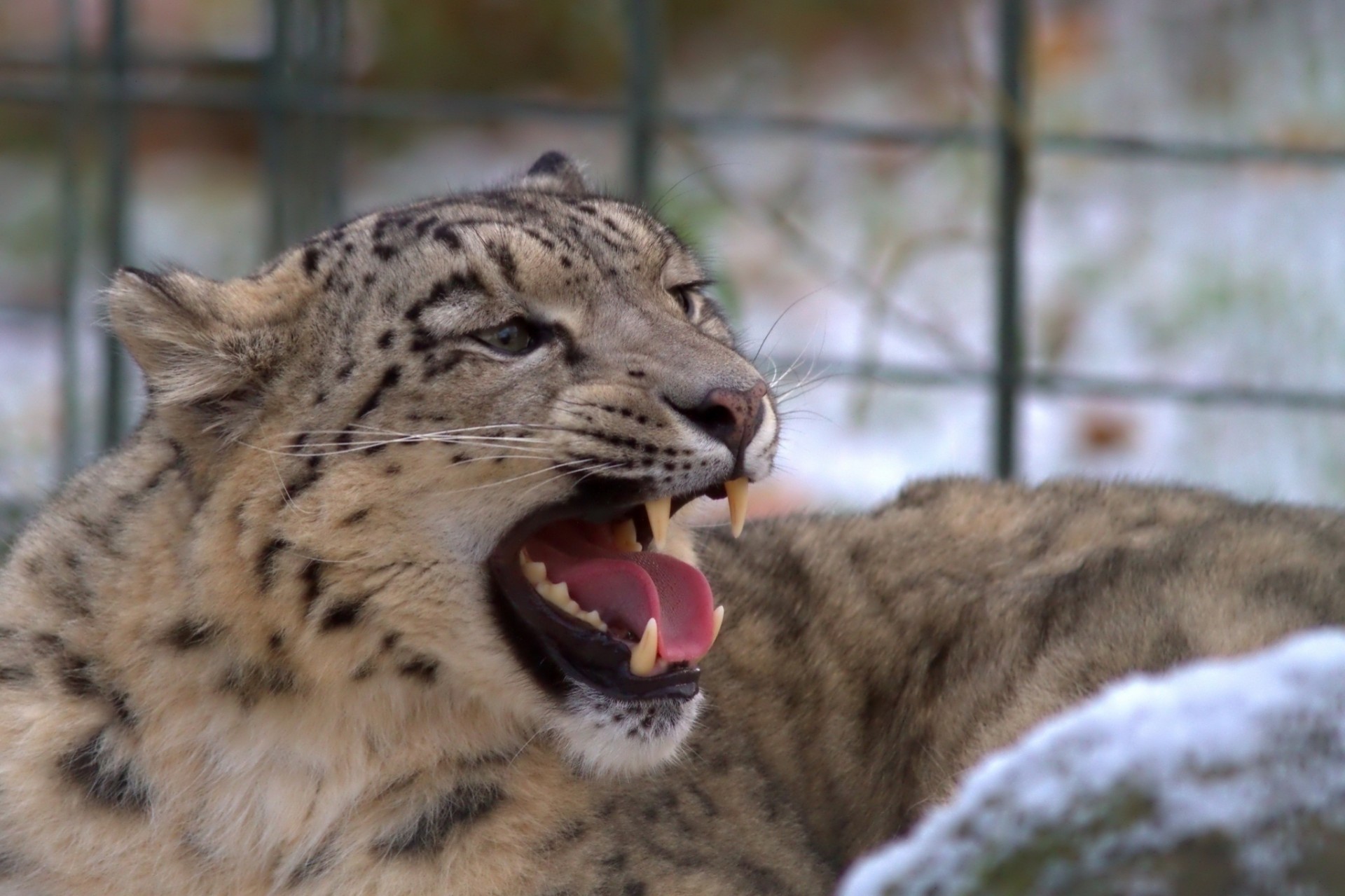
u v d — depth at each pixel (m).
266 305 8.85
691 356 8.68
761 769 9.57
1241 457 20.62
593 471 8.45
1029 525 11.32
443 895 8.59
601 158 28.33
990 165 26.03
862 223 25.34
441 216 9.08
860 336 22.55
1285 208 24.42
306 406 8.60
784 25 29.73
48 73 22.33
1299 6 27.28
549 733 8.87
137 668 8.51
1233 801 5.14
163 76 23.00
